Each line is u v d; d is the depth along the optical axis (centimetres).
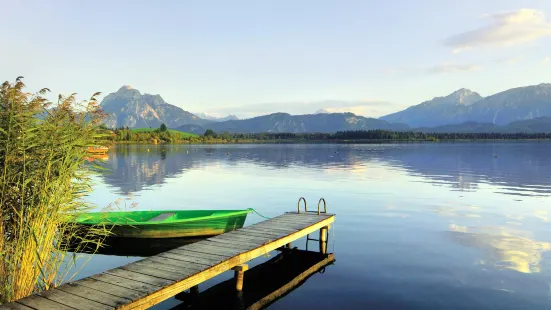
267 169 5531
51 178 984
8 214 953
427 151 11244
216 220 1736
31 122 973
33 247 921
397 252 1548
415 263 1408
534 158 7706
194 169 5519
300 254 1540
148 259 1069
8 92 952
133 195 3089
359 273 1307
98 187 3581
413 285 1194
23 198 956
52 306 769
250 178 4350
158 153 9988
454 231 1892
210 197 2991
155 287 865
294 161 7275
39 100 975
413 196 3009
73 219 1056
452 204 2653
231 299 1098
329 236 1812
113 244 1648
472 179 4188
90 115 1047
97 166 1083
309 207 2556
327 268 1363
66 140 989
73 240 1527
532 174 4694
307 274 1305
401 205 2619
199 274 973
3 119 959
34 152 978
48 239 961
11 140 942
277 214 2336
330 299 1093
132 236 1641
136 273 955
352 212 2381
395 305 1046
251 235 1357
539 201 2769
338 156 8969
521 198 2905
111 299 801
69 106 1016
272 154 10000
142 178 4350
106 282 895
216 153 10375
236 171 5225
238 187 3581
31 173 963
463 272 1309
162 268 992
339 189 3425
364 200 2820
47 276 995
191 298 1105
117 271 970
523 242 1684
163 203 2722
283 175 4681
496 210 2433
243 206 2603
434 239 1741
